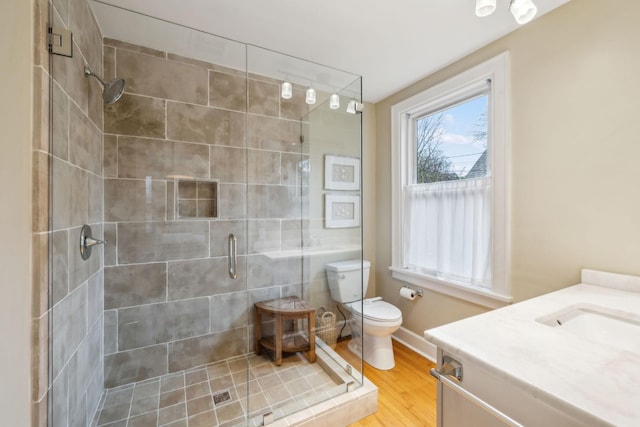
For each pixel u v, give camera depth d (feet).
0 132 2.81
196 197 6.55
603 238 4.22
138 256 5.98
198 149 6.50
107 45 5.59
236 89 6.84
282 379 5.94
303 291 7.35
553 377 1.95
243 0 4.65
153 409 5.19
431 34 5.53
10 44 2.86
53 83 3.27
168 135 6.21
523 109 5.20
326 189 7.34
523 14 3.98
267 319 7.02
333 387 5.55
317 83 7.13
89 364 4.79
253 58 6.40
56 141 3.36
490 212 5.88
